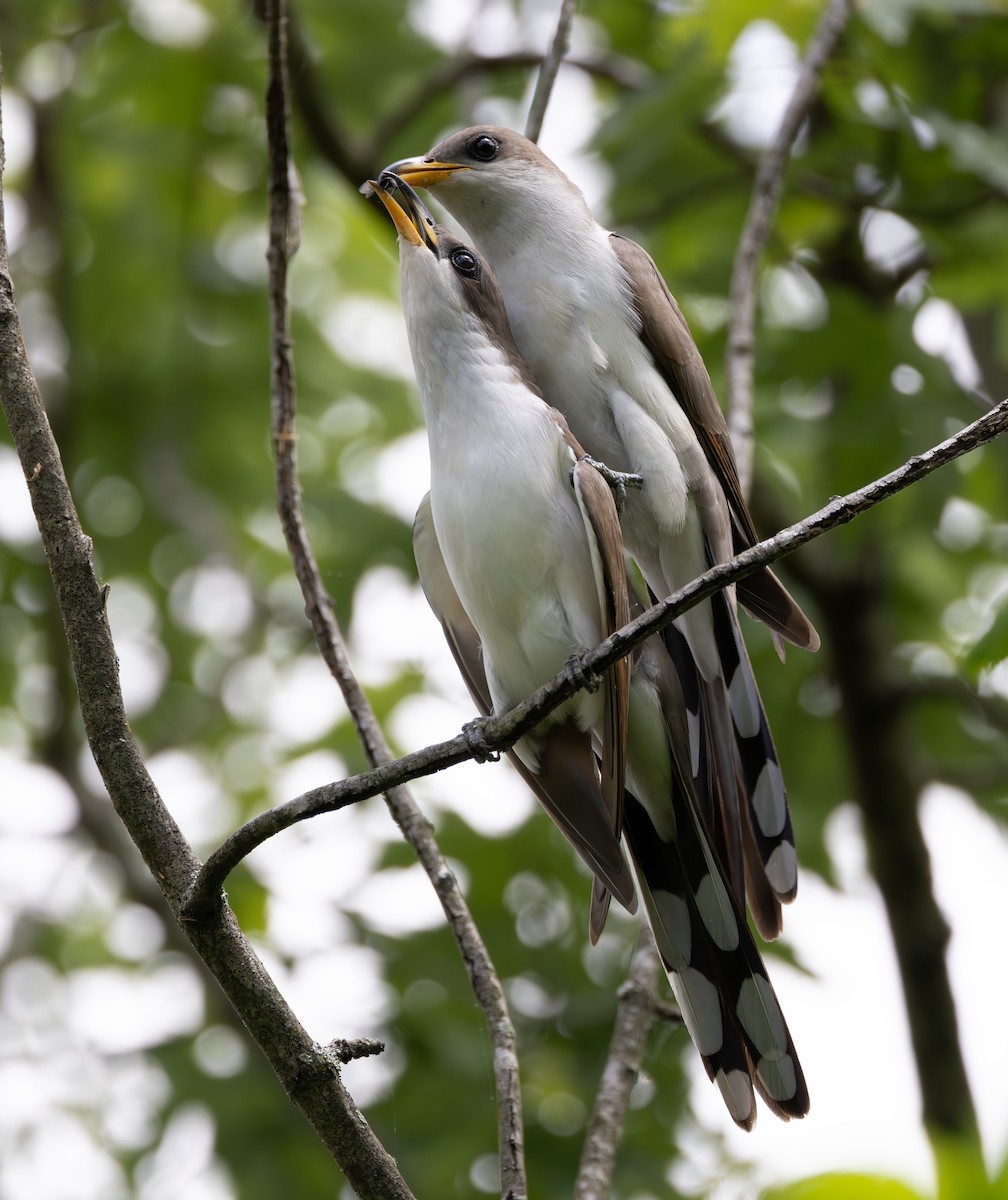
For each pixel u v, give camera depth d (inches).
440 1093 418.6
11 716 568.4
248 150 547.2
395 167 318.0
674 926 273.3
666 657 287.1
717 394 427.2
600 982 456.1
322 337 553.3
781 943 428.8
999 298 448.8
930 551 510.3
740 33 432.8
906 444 430.3
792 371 437.4
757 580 309.3
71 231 553.0
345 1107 200.7
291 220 287.1
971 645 297.3
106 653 198.8
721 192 454.6
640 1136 418.6
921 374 438.0
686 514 295.4
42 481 198.2
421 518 289.6
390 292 566.6
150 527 569.9
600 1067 430.6
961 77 445.7
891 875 461.4
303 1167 429.4
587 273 301.1
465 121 476.7
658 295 305.7
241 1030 461.1
